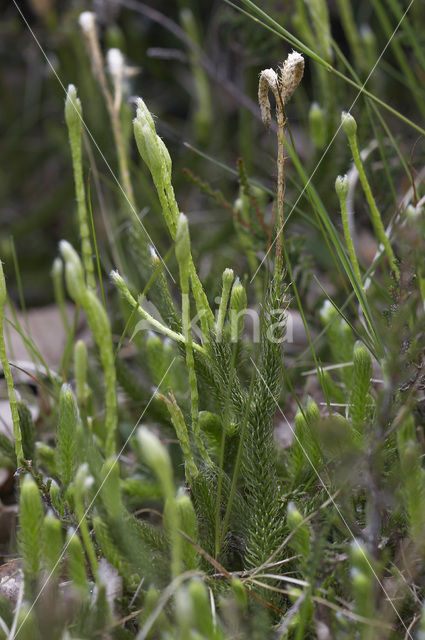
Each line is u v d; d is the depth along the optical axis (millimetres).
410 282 631
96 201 1070
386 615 604
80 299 587
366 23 1075
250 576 625
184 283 607
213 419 663
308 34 842
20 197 1396
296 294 665
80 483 589
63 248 580
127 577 623
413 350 603
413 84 877
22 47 1433
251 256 822
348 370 732
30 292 1152
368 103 800
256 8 711
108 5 1070
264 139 1188
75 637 596
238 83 1194
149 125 604
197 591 566
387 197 822
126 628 625
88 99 1069
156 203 913
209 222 1113
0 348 630
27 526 602
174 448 746
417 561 612
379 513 603
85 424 658
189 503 604
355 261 669
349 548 601
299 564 630
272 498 647
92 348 834
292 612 601
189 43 1056
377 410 608
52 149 1373
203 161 1165
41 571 612
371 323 671
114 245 812
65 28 1104
